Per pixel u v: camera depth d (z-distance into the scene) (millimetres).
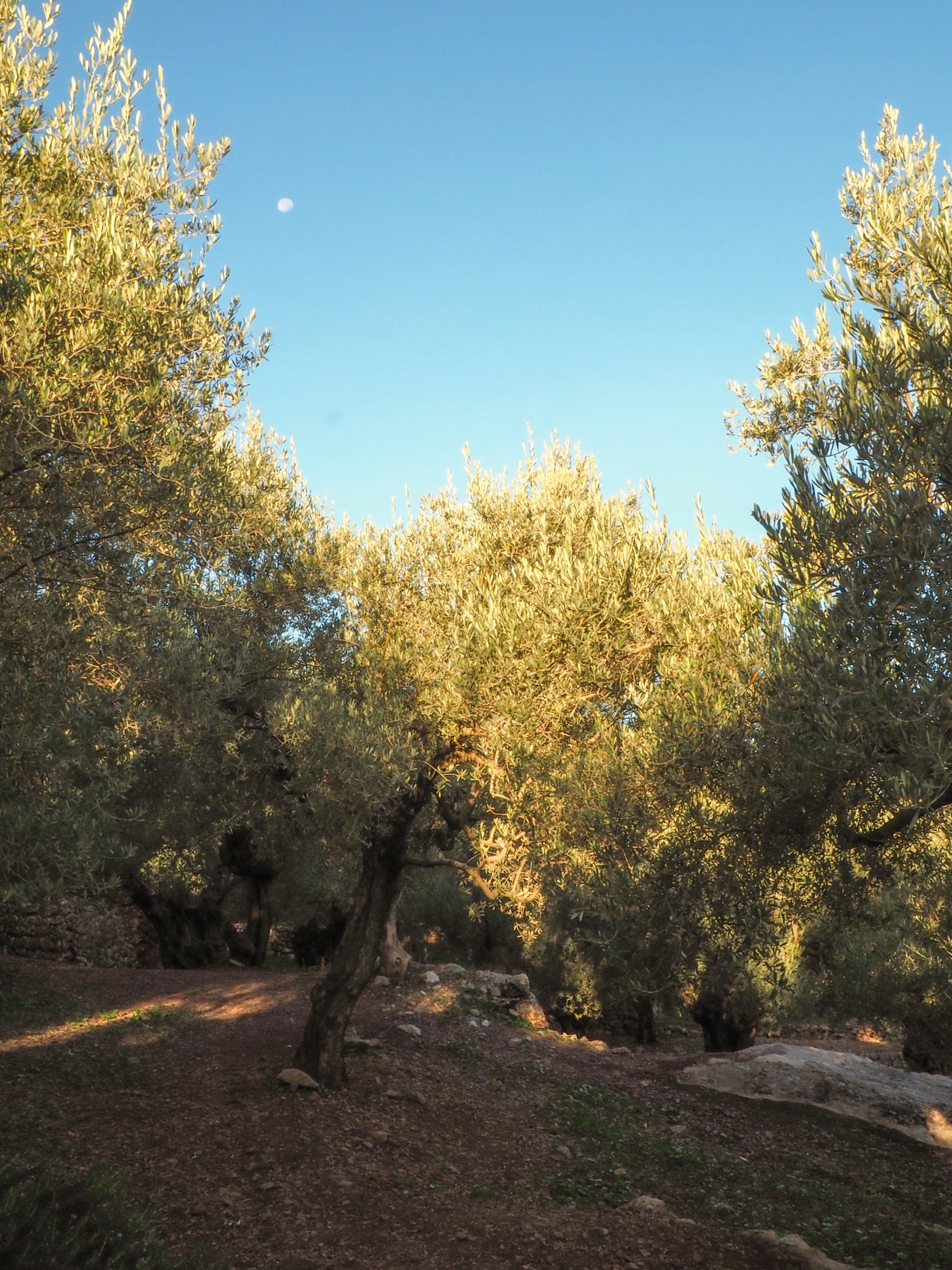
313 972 20141
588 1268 7527
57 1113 10047
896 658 5297
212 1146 9414
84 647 6957
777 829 7074
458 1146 10602
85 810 7371
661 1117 13203
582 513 11148
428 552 11531
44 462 6195
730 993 18453
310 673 11727
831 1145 12953
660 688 8414
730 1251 8219
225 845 20547
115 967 20922
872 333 5973
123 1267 6004
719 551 8977
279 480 13031
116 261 6949
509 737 9414
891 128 7758
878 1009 18281
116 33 8352
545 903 10812
